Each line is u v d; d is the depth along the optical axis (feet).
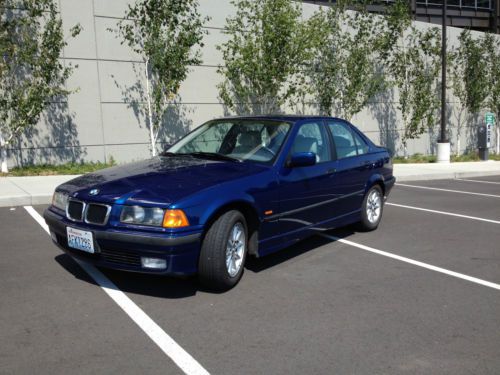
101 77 41.47
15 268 16.98
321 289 15.62
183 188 14.30
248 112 46.50
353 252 20.04
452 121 68.90
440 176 46.55
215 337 12.12
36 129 39.22
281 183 16.85
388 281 16.53
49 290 14.97
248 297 14.76
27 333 12.14
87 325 12.64
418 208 30.37
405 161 58.39
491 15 94.17
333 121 21.50
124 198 13.97
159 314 13.39
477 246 21.26
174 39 40.52
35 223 23.71
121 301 14.21
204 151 18.72
